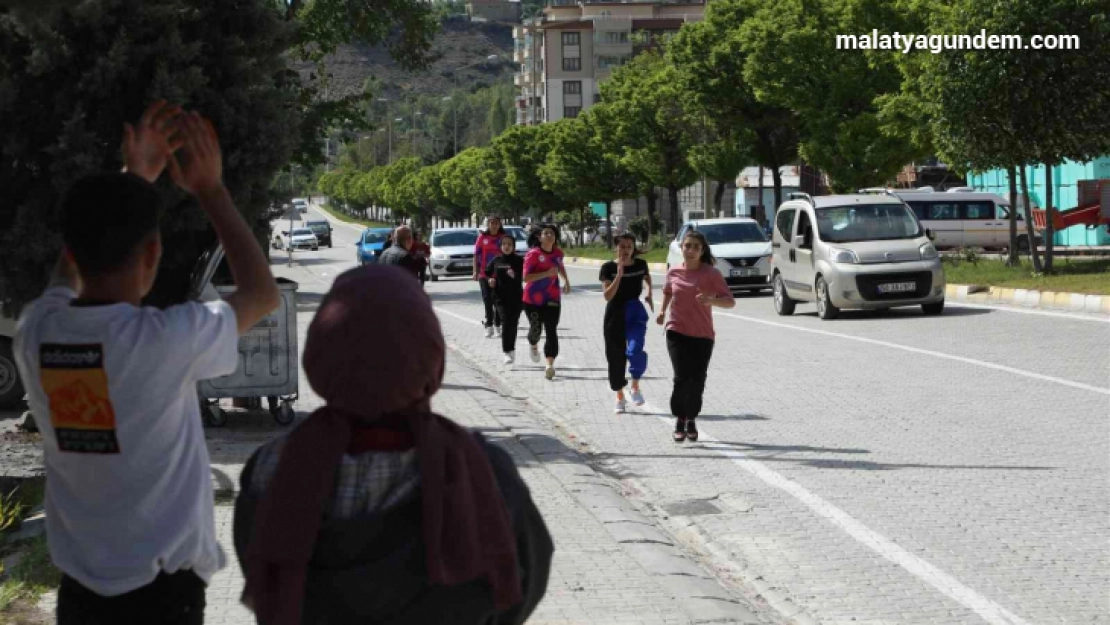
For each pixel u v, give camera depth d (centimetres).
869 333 2355
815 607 748
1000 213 5881
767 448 1264
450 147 17575
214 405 1379
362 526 286
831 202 2839
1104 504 985
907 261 2658
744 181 10125
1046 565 824
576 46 17750
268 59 1189
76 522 352
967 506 990
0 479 1151
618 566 799
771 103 5025
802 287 2833
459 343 2505
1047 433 1292
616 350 1533
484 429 1373
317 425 293
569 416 1526
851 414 1454
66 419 345
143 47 1084
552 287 1877
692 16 18188
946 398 1545
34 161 1120
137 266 354
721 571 835
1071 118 3088
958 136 3222
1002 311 2656
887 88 4556
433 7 3366
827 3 4688
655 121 6675
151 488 348
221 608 702
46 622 680
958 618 721
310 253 9612
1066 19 3038
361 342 293
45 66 1066
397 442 294
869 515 971
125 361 339
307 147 3256
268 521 288
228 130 1139
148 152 358
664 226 8225
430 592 289
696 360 1303
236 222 364
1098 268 3195
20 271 1127
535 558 311
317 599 289
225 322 351
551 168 8188
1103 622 709
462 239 5181
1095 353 1892
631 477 1150
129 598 357
